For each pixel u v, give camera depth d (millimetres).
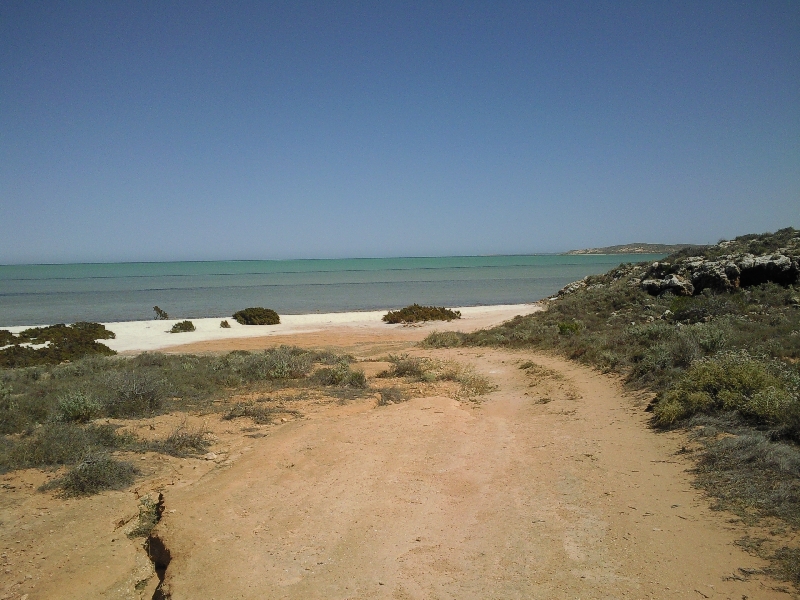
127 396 12258
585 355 19172
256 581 5074
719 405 10094
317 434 10320
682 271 30312
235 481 7742
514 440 10195
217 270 152750
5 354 24469
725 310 22250
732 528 5855
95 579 5246
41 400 11867
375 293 66188
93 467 7465
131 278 109812
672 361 14195
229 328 36500
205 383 15180
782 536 5512
